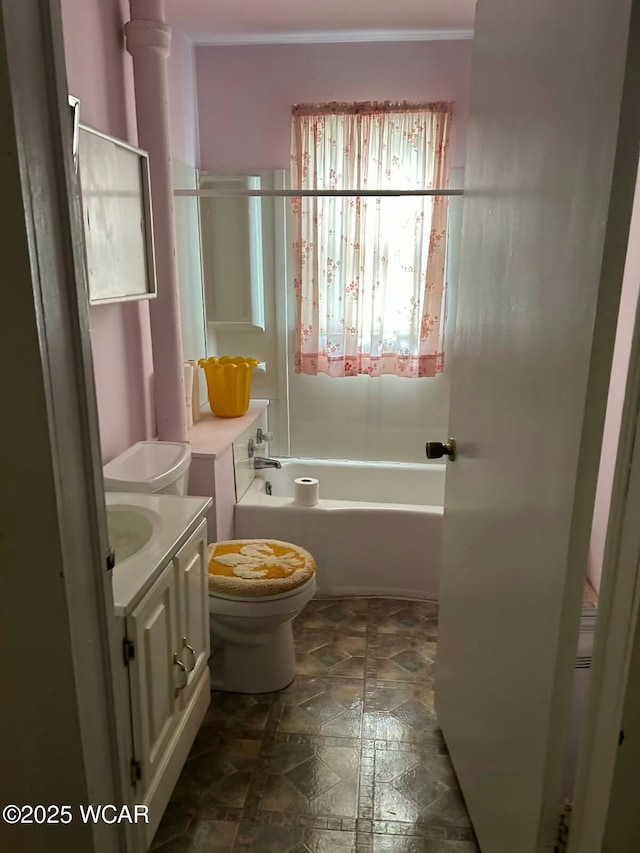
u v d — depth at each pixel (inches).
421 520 104.5
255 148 127.0
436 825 63.2
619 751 36.9
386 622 100.2
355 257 124.0
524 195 46.3
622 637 35.4
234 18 110.3
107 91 81.1
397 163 122.0
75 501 34.4
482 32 58.0
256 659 81.2
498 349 52.5
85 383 34.7
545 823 43.5
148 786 56.8
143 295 86.0
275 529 107.1
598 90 34.5
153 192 87.7
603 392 35.8
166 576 58.7
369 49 121.5
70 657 34.9
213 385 115.1
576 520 38.0
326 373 131.0
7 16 27.2
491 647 54.6
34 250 29.9
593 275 35.0
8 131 28.2
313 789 67.4
